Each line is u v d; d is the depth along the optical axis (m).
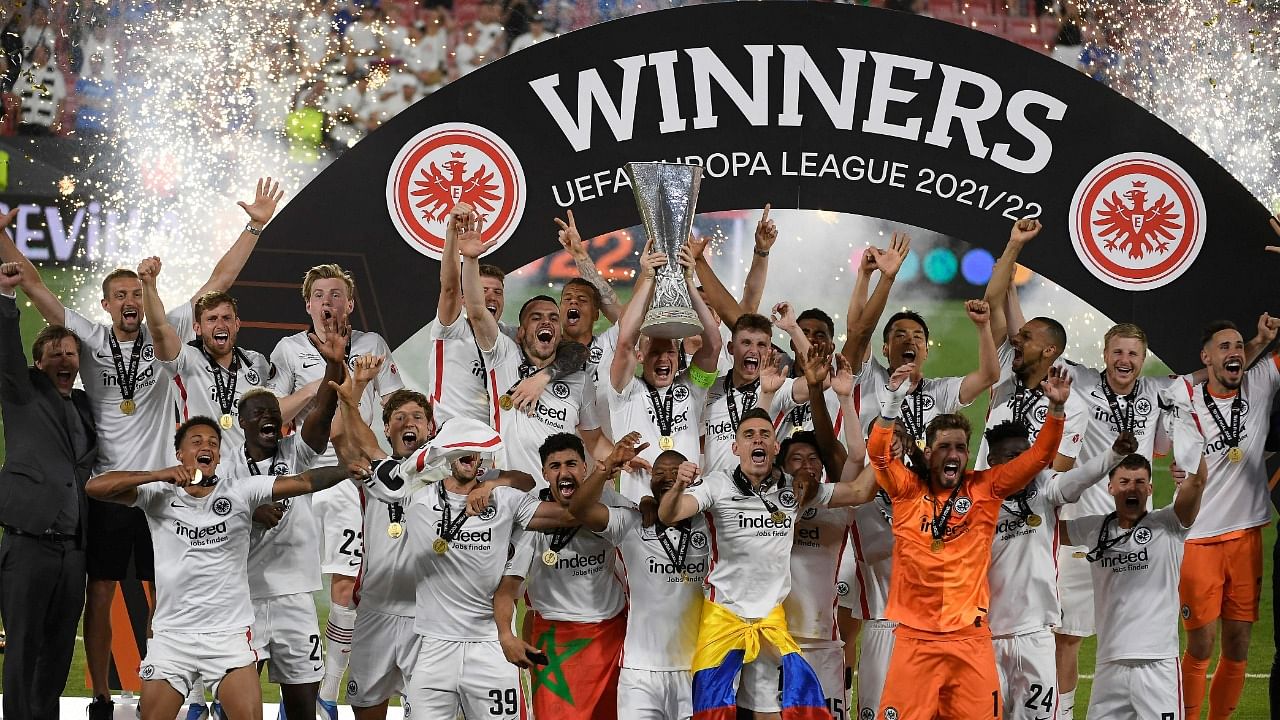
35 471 12.52
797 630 12.45
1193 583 14.16
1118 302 16.36
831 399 13.63
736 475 11.81
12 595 12.42
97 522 13.09
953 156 16.36
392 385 15.42
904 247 13.73
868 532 12.78
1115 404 14.30
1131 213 16.33
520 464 13.15
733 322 14.86
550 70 16.36
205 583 11.42
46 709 12.55
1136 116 16.31
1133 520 12.51
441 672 11.49
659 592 11.88
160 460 13.62
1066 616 14.15
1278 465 15.60
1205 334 14.52
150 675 11.24
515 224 16.33
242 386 13.71
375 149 16.23
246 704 11.42
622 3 21.72
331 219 16.17
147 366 13.56
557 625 12.06
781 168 16.36
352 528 14.20
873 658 12.73
